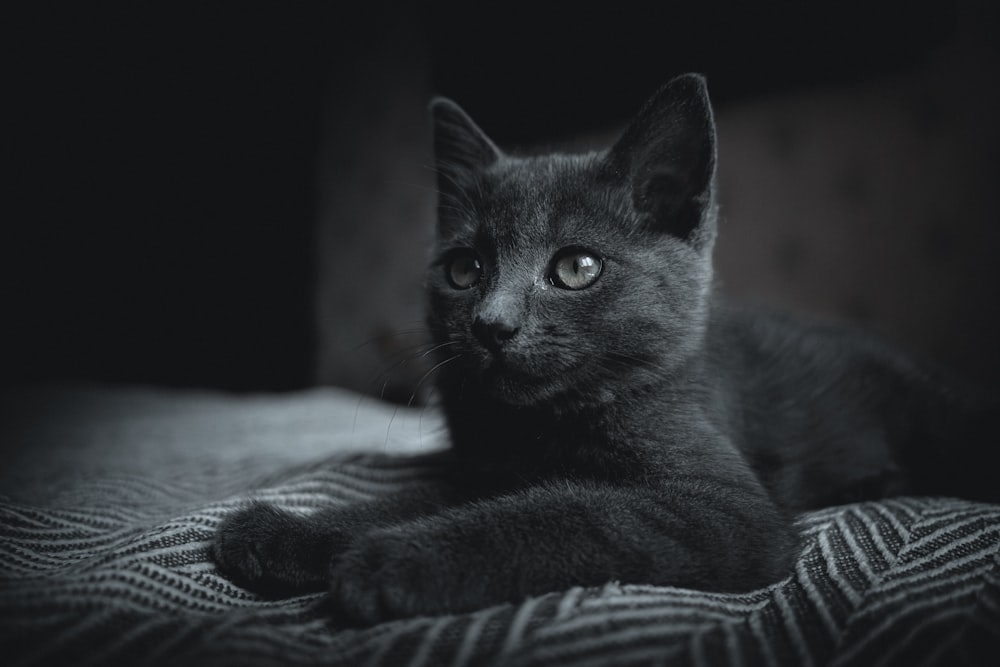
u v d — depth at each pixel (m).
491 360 0.26
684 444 0.27
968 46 0.58
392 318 0.89
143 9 0.94
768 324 0.37
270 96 0.96
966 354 0.59
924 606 0.20
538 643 0.18
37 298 0.96
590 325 0.27
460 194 0.32
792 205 0.65
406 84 0.90
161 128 0.97
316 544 0.23
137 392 0.66
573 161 0.30
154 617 0.19
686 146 0.29
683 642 0.19
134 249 0.97
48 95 0.94
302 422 0.51
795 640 0.19
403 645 0.19
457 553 0.21
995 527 0.24
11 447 0.43
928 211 0.60
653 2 0.70
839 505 0.32
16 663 0.17
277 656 0.18
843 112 0.63
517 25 0.78
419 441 0.44
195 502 0.31
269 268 0.97
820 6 0.63
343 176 0.94
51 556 0.25
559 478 0.26
